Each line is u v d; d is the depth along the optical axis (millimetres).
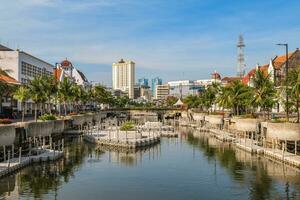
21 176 58500
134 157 77750
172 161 72938
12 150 62281
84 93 168625
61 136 104125
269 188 50906
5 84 94625
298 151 69375
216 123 130500
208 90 163875
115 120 171750
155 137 102125
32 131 73688
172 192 49969
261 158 72500
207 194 48906
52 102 132125
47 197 47844
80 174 60781
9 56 124625
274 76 120812
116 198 47438
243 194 48562
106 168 65938
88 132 113188
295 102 72750
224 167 65562
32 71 140250
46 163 67375
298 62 139000
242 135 96062
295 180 54688
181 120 181625
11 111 111062
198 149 88750
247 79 166250
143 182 55625
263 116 99250
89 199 47125
